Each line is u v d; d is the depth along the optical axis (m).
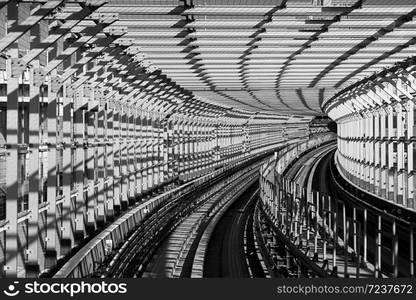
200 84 30.75
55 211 15.37
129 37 19.50
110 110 23.27
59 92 17.36
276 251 24.05
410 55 23.23
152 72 25.27
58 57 15.52
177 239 30.89
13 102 13.09
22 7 14.95
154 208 30.73
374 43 21.05
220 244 31.34
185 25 18.14
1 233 13.58
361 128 37.56
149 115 31.56
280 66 24.94
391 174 29.64
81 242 18.16
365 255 15.36
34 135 13.94
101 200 21.59
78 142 18.50
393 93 27.91
